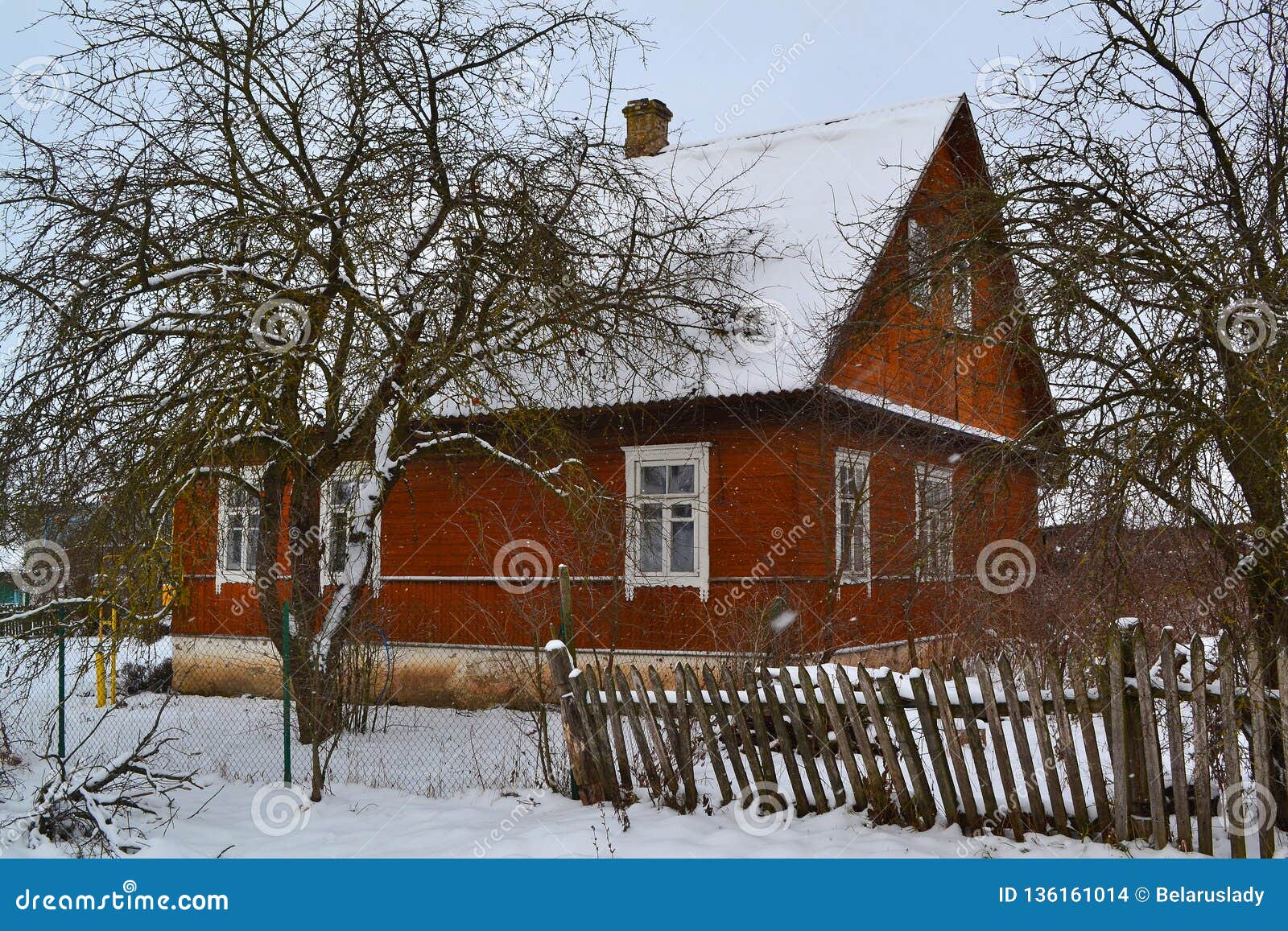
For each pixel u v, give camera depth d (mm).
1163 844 6570
